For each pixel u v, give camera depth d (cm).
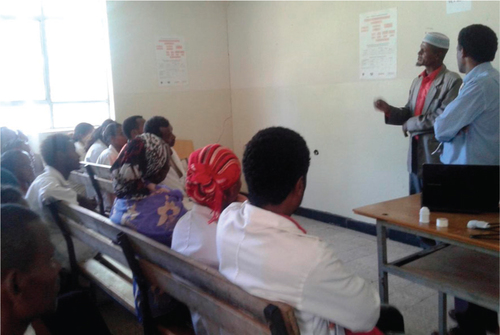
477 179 166
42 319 121
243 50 469
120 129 319
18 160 212
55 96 430
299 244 88
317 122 394
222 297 99
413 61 307
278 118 438
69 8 427
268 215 94
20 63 409
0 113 403
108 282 186
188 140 464
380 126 338
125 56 425
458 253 184
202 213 129
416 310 229
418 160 270
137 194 149
